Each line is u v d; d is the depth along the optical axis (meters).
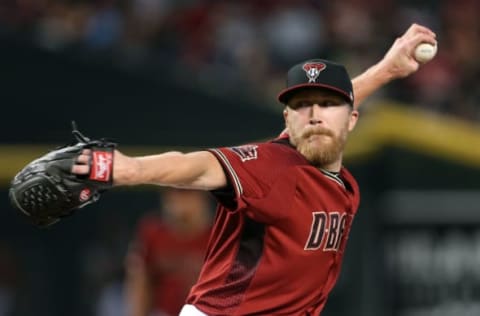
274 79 48.50
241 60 48.62
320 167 15.75
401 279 38.12
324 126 15.38
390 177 38.31
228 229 15.70
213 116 38.25
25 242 38.03
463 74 52.72
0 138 37.03
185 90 38.22
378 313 37.47
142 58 38.38
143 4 48.81
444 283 38.81
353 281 37.50
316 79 15.37
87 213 38.38
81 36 46.03
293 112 15.63
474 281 39.25
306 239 15.44
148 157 13.80
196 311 15.77
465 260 39.22
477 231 39.44
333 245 16.00
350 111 15.78
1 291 37.84
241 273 15.52
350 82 15.82
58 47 37.72
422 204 38.69
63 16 46.56
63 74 37.66
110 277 38.44
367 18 52.56
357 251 37.62
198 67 42.53
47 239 38.28
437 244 38.88
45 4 46.62
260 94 40.16
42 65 37.53
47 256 38.31
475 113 49.88
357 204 16.55
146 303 30.69
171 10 50.03
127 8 48.38
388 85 46.19
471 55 54.12
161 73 38.19
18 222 37.69
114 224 38.31
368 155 37.94
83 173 13.16
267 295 15.65
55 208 13.34
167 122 38.06
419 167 38.75
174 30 49.06
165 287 30.64
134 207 38.22
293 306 15.91
